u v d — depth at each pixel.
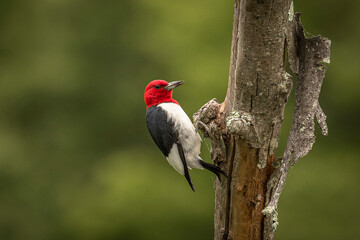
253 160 6.04
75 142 18.31
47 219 17.73
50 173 18.17
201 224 15.88
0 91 18.62
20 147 18.33
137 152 17.73
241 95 5.81
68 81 18.27
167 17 17.31
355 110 16.36
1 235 17.72
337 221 15.25
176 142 7.74
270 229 6.23
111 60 18.39
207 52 16.58
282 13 5.40
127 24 18.39
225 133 6.14
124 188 16.58
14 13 19.28
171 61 16.78
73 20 18.95
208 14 16.91
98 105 18.27
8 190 18.09
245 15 5.43
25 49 19.06
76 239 17.02
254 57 5.58
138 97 17.88
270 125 5.88
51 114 18.52
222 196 6.37
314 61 5.96
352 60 16.06
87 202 17.03
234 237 6.33
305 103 6.01
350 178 15.75
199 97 15.81
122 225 16.22
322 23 16.53
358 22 16.31
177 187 16.16
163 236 16.03
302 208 15.48
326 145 16.52
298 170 15.91
